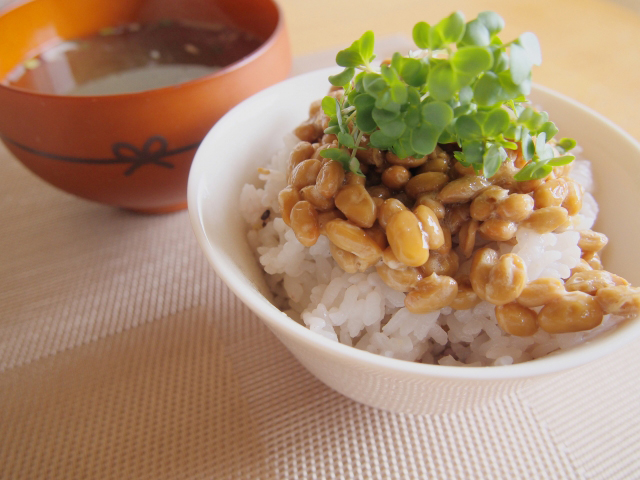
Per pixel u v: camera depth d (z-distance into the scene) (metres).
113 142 0.18
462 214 0.14
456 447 0.15
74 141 0.18
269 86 0.19
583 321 0.12
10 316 0.18
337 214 0.14
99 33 0.24
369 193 0.14
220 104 0.18
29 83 0.21
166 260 0.20
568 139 0.15
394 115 0.12
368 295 0.15
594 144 0.17
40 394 0.16
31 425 0.15
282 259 0.16
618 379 0.16
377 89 0.12
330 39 0.29
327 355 0.11
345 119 0.14
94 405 0.16
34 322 0.18
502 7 0.30
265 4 0.22
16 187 0.24
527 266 0.14
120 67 0.22
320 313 0.15
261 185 0.18
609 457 0.14
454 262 0.14
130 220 0.22
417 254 0.13
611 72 0.24
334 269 0.15
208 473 0.14
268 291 0.16
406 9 0.31
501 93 0.12
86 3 0.24
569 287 0.13
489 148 0.13
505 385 0.12
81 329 0.18
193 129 0.18
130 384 0.16
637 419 0.15
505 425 0.15
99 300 0.19
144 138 0.18
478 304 0.14
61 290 0.19
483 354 0.15
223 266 0.13
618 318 0.12
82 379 0.16
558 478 0.14
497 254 0.14
